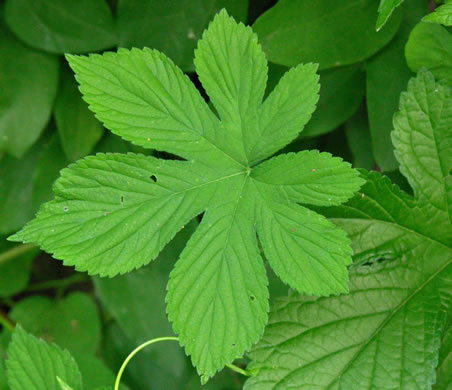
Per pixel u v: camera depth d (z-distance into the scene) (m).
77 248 0.62
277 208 0.63
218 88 0.64
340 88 0.72
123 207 0.63
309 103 0.64
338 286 0.62
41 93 0.77
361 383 0.65
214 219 0.63
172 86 0.63
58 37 0.75
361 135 0.73
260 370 0.65
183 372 0.81
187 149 0.64
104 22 0.75
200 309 0.63
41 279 0.96
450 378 0.66
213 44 0.64
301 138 0.76
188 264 0.63
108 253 0.62
